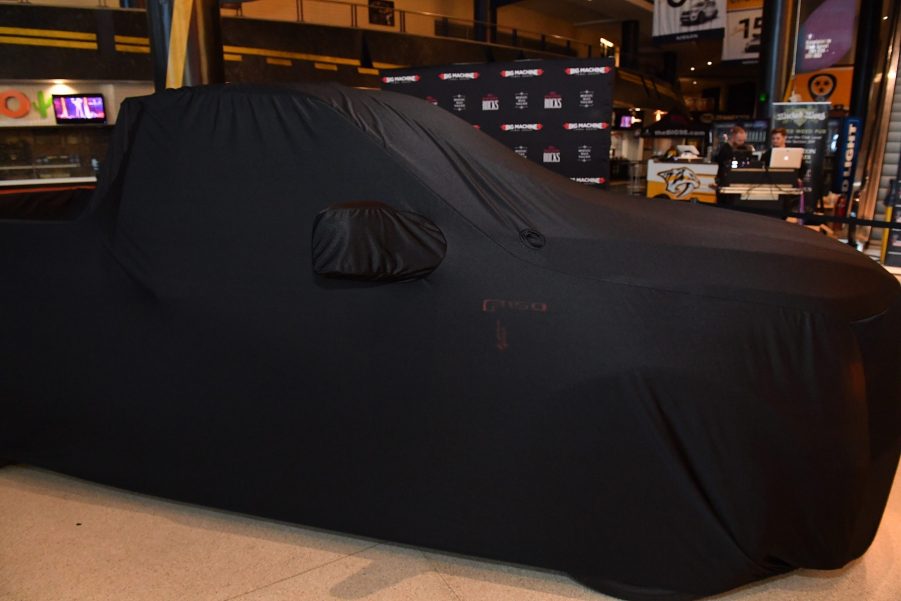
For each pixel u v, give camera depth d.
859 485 1.64
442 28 20.84
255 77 12.09
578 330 1.60
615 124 20.28
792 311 1.58
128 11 9.91
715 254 1.69
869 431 1.70
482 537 1.80
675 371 1.55
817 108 9.82
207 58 4.19
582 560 1.74
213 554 2.08
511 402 1.67
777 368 1.57
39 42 9.29
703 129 14.09
